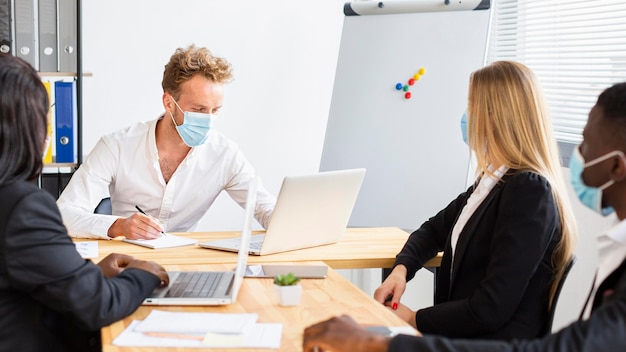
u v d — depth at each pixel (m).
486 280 1.94
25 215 1.49
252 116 4.14
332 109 3.81
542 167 2.00
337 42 4.20
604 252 1.45
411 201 3.62
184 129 2.75
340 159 3.76
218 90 2.75
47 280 1.51
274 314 1.71
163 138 2.85
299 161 4.23
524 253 1.90
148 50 3.95
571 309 3.03
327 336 1.32
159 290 1.85
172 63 2.75
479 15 3.59
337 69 3.82
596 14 3.10
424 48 3.66
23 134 1.53
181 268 2.17
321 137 4.25
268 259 2.31
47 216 1.53
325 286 1.97
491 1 3.58
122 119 3.96
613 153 1.36
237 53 4.07
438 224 2.46
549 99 3.38
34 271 1.50
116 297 1.63
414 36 3.69
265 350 1.47
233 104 4.11
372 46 3.76
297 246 2.44
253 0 4.05
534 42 3.46
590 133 1.41
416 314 2.08
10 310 1.53
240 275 1.86
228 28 4.04
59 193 3.37
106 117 3.94
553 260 1.99
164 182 2.86
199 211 2.99
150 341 1.51
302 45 4.15
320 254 2.39
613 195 1.41
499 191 2.03
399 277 2.26
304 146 4.23
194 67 2.70
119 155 2.83
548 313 2.00
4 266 1.49
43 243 1.50
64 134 3.33
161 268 1.86
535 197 1.93
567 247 1.99
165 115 2.85
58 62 3.33
